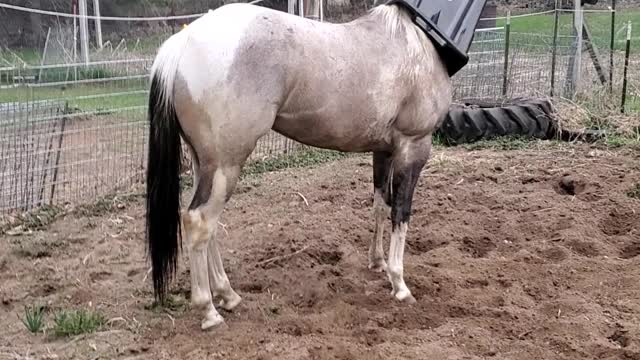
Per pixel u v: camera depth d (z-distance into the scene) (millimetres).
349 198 6332
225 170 3631
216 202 3654
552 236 5340
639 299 4258
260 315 4055
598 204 5910
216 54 3479
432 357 3520
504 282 4559
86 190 6270
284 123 3834
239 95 3504
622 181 6516
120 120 7062
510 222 5602
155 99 3594
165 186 3621
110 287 4496
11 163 5871
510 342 3742
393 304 4234
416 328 3975
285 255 4973
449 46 4188
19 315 4109
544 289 4457
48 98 6684
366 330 3820
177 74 3520
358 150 4238
